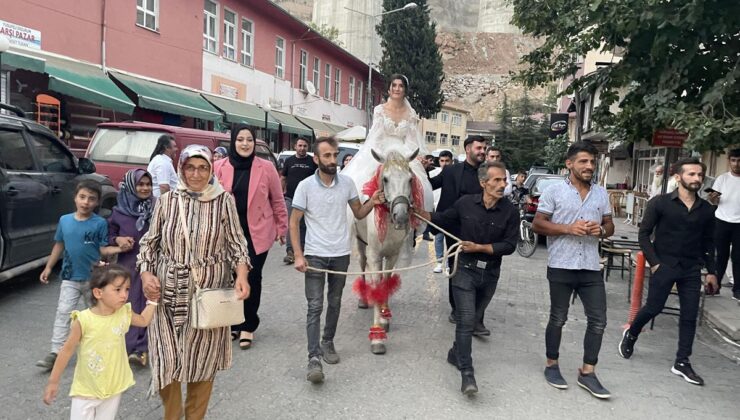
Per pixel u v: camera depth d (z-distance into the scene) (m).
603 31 7.20
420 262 10.34
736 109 6.27
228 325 3.25
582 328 6.43
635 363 5.30
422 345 5.58
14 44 12.24
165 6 17.45
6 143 6.11
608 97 7.99
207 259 3.30
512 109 49.25
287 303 6.93
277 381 4.55
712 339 6.18
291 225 4.67
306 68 29.39
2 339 5.23
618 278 9.48
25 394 4.12
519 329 6.34
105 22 14.87
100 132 9.91
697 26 6.23
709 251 4.96
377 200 5.04
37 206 6.45
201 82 19.78
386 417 4.01
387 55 41.59
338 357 5.03
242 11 22.48
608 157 25.12
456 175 6.20
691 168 4.81
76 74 12.95
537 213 4.65
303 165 9.21
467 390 4.25
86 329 3.06
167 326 3.26
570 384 4.74
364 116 39.84
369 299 5.36
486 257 4.54
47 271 4.68
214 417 3.92
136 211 4.67
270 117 23.53
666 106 6.44
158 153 7.32
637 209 18.59
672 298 7.80
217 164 5.27
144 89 15.49
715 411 4.31
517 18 8.86
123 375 3.19
